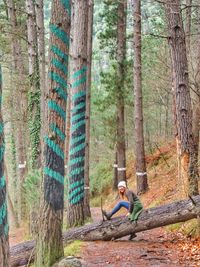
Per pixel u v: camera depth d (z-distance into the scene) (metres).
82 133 13.51
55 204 8.36
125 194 10.84
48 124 8.30
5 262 4.50
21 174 23.20
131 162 30.27
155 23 19.36
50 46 8.27
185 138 11.73
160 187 19.58
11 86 24.91
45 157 8.37
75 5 13.49
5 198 4.62
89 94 17.58
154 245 10.11
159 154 26.30
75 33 13.46
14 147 29.34
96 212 22.61
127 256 9.10
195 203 10.41
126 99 23.91
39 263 8.37
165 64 18.11
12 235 21.84
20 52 22.64
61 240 8.48
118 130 23.75
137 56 19.50
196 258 8.74
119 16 22.75
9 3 21.64
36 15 19.08
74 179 13.49
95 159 39.53
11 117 24.95
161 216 10.53
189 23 16.89
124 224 10.69
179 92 11.72
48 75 8.29
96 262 8.68
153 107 36.25
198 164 11.84
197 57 15.11
